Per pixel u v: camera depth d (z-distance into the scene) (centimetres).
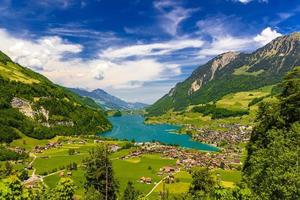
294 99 7644
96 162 9562
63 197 7131
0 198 5819
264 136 8031
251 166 6381
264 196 4459
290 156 4462
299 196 4041
